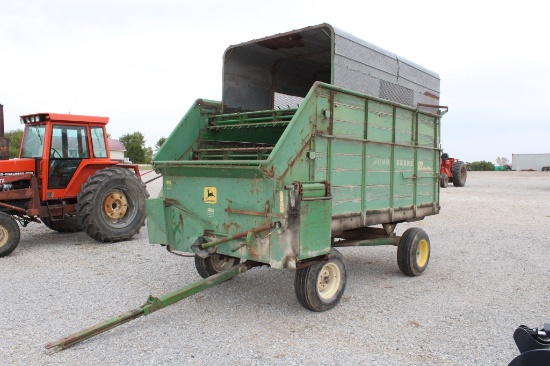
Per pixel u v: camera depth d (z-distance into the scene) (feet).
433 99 25.73
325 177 16.57
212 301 17.70
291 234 14.64
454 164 76.89
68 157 30.40
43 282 20.38
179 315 16.17
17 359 12.71
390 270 23.06
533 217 41.29
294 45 21.66
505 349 13.56
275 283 20.15
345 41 18.15
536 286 20.13
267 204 15.17
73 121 30.50
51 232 34.55
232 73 21.85
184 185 17.79
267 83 23.77
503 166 201.16
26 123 30.89
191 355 12.99
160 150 18.65
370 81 19.75
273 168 14.75
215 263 20.07
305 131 15.69
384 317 16.15
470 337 14.43
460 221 39.29
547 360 7.37
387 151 20.02
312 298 15.96
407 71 22.86
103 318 15.92
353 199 17.95
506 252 27.25
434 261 24.99
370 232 22.68
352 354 13.14
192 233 17.25
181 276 21.38
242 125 19.51
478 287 19.97
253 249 15.57
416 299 18.22
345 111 17.44
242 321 15.62
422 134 22.76
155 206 18.20
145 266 23.36
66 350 13.30
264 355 13.01
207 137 20.74
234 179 16.11
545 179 102.99
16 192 27.76
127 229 30.27
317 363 12.55
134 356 12.92
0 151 30.99
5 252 25.40
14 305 17.20
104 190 29.27
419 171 22.57
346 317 16.08
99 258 25.30
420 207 22.76
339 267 17.03
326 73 26.22
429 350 13.47
